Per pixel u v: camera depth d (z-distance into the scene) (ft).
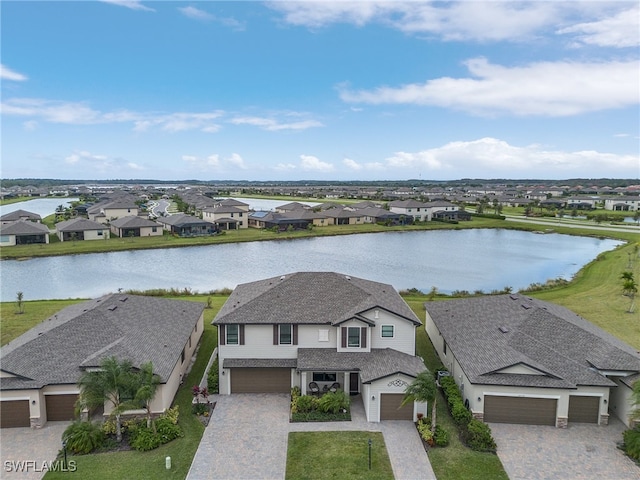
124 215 432.66
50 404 88.33
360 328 99.45
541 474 72.79
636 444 76.89
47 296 192.95
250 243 339.36
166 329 110.11
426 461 75.97
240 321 99.96
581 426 87.97
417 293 187.42
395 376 87.86
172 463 75.20
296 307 104.88
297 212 431.43
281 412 92.43
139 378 81.87
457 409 87.56
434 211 496.64
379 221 448.65
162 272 239.71
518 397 87.92
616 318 149.89
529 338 99.86
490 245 334.24
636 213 492.54
